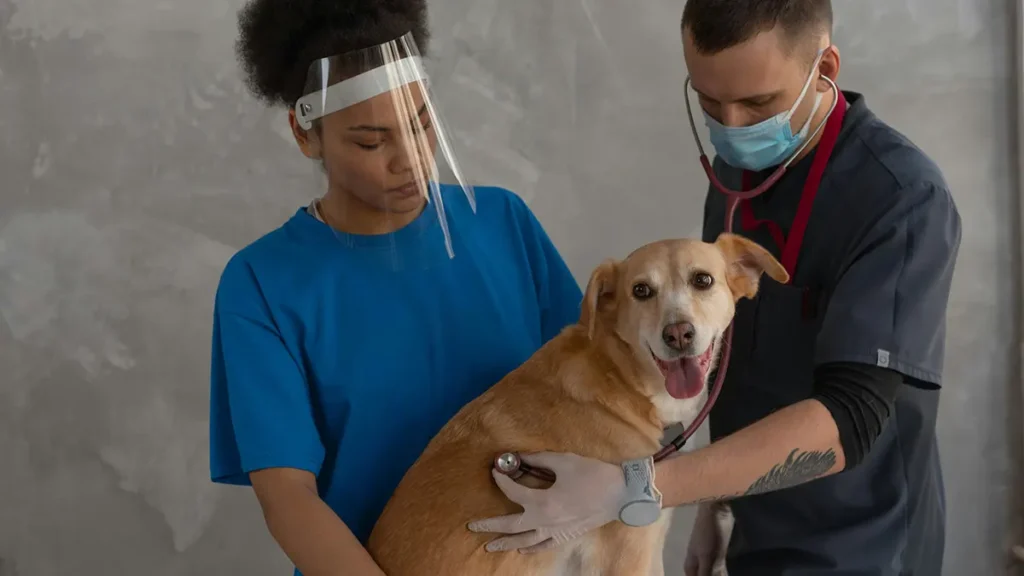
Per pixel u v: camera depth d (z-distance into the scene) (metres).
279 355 1.25
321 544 1.13
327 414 1.31
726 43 1.28
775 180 1.51
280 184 2.11
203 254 2.11
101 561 2.16
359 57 1.14
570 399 1.36
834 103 1.45
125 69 2.03
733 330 1.59
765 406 1.57
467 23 2.10
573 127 2.17
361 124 1.16
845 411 1.18
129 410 2.12
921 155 1.37
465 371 1.39
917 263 1.27
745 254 1.43
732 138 1.40
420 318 1.34
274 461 1.19
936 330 1.28
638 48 2.15
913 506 1.50
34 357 2.08
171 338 2.12
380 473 1.34
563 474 1.20
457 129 2.13
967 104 2.14
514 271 1.47
